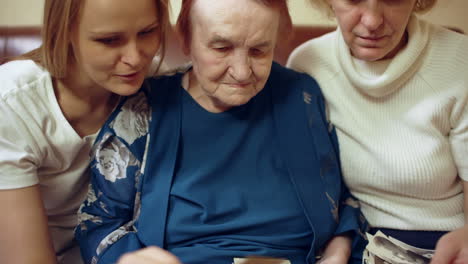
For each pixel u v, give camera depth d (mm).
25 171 790
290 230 868
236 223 845
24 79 810
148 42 773
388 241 893
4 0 1666
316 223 866
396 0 782
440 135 876
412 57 858
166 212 841
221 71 782
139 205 876
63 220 974
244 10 730
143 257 639
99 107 894
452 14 1486
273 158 899
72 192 930
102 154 851
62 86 836
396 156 879
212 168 864
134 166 859
